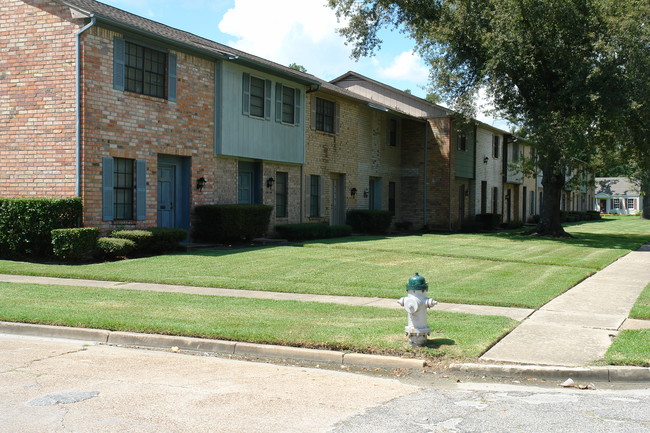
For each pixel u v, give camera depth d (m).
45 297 9.62
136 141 15.20
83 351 6.99
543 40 21.75
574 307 9.52
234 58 17.69
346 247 18.08
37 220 13.35
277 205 21.00
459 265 14.73
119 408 4.86
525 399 5.28
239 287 11.05
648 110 21.30
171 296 9.91
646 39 20.16
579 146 21.44
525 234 26.52
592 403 5.15
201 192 17.48
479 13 23.23
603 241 23.89
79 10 13.59
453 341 7.05
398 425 4.52
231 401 5.11
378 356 6.55
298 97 21.47
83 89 13.71
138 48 15.41
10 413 4.69
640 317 8.66
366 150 26.77
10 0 14.40
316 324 7.89
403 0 23.98
